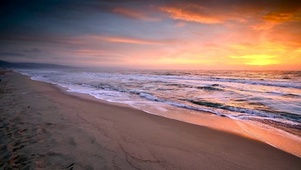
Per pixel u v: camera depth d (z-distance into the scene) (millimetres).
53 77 30609
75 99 9875
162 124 5840
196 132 5168
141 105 8742
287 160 3662
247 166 3416
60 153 3533
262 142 4531
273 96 11781
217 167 3342
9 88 13297
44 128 4820
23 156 3326
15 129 4621
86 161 3311
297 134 5094
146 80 25203
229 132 5219
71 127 5059
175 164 3383
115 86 17188
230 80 25953
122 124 5656
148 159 3523
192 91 14078
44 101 8672
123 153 3713
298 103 9555
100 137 4461
